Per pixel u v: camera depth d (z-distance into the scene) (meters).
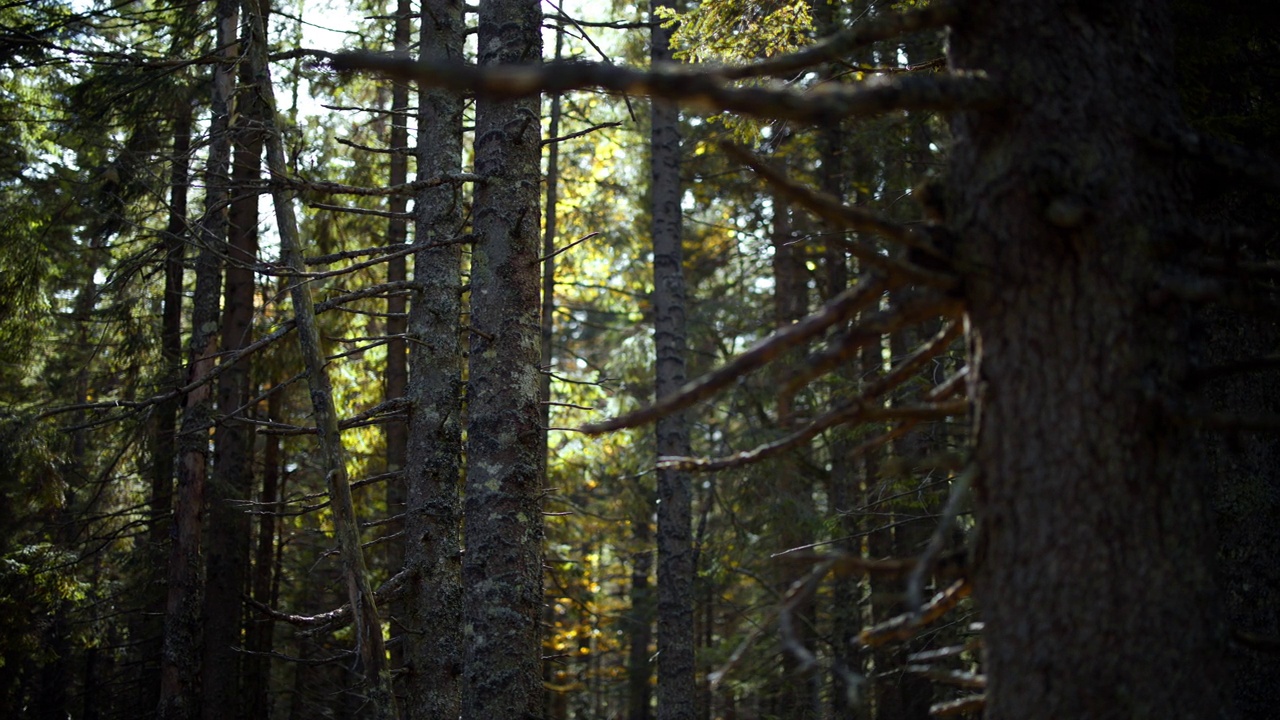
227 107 9.38
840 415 2.39
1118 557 2.03
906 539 11.41
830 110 1.91
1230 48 5.39
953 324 2.42
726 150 1.92
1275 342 5.49
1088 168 2.14
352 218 12.86
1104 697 2.00
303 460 15.08
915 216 10.73
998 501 2.14
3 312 10.98
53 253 13.41
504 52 6.77
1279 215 5.25
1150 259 2.13
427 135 8.16
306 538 15.82
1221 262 2.33
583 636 18.47
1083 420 2.07
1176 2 5.34
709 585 14.02
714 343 16.86
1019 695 2.07
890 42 7.11
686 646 10.43
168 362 12.60
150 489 15.45
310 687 15.03
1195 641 2.03
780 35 6.39
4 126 12.26
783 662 12.69
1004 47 2.24
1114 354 2.08
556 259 15.78
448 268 8.00
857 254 2.11
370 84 12.06
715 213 17.80
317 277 5.98
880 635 2.25
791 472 12.89
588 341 22.33
